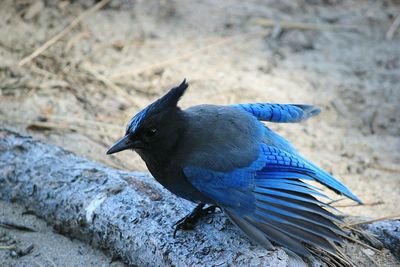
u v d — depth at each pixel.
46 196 9.42
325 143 12.22
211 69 13.91
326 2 16.78
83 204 9.05
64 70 13.36
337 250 8.44
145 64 13.88
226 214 8.13
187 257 8.05
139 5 15.71
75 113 12.24
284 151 8.58
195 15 15.64
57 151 10.09
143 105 12.64
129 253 8.56
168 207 8.75
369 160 11.80
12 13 14.74
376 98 13.48
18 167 9.81
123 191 9.05
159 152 8.34
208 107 8.73
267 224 7.80
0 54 13.50
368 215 10.17
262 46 14.87
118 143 8.27
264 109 9.29
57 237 9.26
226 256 7.88
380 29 15.77
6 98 12.33
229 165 8.27
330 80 13.93
